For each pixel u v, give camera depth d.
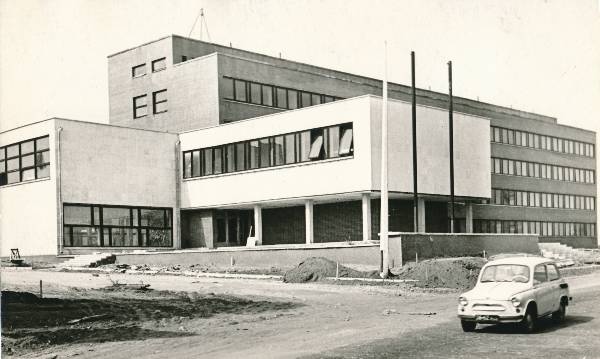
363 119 37.94
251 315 19.66
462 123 44.28
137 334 16.59
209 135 46.44
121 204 44.78
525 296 14.72
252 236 48.81
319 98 54.09
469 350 12.94
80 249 42.28
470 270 28.31
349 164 38.47
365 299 23.28
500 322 14.65
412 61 38.19
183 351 14.34
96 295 23.89
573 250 50.81
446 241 35.91
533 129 63.81
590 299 21.53
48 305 20.17
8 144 44.78
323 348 13.79
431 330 15.73
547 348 12.85
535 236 43.69
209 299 23.23
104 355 14.16
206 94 48.53
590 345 13.07
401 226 43.16
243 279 31.53
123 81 54.88
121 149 45.09
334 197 40.44
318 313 19.84
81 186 42.75
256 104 49.94
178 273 34.53
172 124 50.97
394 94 60.31
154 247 46.44
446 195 42.41
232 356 13.38
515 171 61.06
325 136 39.88
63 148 42.03
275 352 13.59
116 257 42.06
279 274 32.84
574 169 68.00
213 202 45.97
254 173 43.47
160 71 52.06
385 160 29.42
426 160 41.34
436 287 26.75
